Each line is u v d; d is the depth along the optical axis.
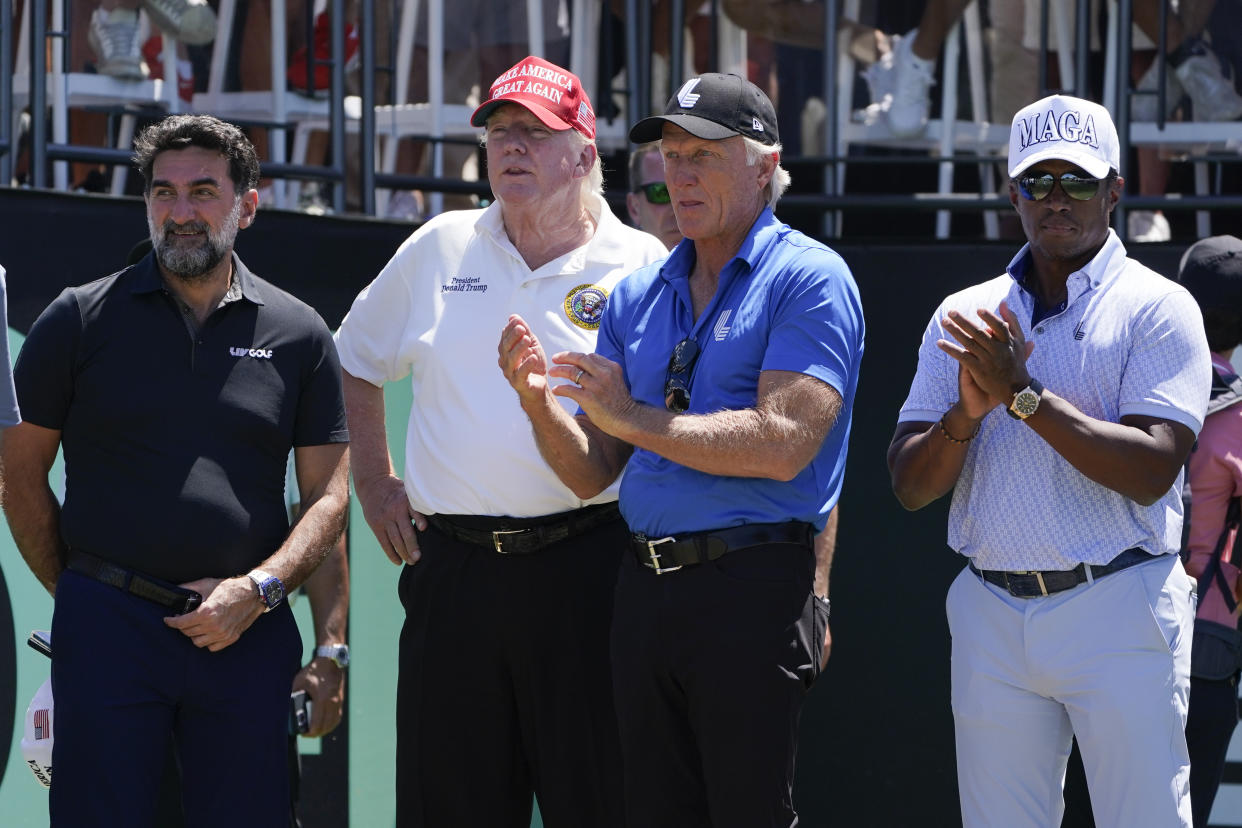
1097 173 11.34
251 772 11.60
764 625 10.72
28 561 11.98
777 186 11.58
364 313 13.48
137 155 11.76
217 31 16.03
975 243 16.08
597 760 12.56
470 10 17.69
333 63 16.05
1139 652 11.30
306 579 12.32
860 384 16.30
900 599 16.38
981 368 10.73
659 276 11.83
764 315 11.02
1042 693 11.65
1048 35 16.89
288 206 16.97
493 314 12.70
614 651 11.37
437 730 12.75
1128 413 11.30
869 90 16.78
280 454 12.01
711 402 11.11
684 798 11.27
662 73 17.78
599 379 10.56
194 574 11.49
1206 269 13.20
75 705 11.17
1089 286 11.62
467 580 12.56
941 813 16.34
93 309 11.62
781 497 10.96
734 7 16.95
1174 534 11.60
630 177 15.52
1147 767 11.23
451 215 13.30
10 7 14.16
